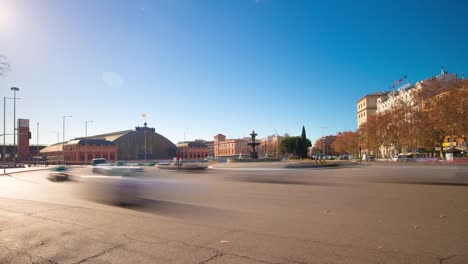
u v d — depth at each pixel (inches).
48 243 273.4
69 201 550.0
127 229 323.6
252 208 461.1
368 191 653.9
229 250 253.0
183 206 483.5
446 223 346.6
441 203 486.3
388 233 304.0
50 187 847.7
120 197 534.3
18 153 5167.3
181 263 223.6
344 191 659.4
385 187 729.6
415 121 2566.4
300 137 4232.3
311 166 1549.0
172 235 300.0
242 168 1451.8
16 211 426.6
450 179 870.4
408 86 3922.2
